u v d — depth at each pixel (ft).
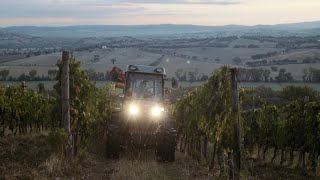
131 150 40.91
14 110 55.52
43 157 34.37
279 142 45.96
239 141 30.27
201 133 44.68
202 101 40.45
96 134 49.26
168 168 36.78
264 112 52.03
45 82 220.02
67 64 36.29
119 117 41.11
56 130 33.96
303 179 34.99
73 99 38.75
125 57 412.77
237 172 30.14
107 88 57.98
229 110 35.24
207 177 31.91
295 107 44.55
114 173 32.04
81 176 31.17
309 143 40.50
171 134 40.47
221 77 36.86
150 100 44.39
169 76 287.48
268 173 35.60
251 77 250.16
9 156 34.37
